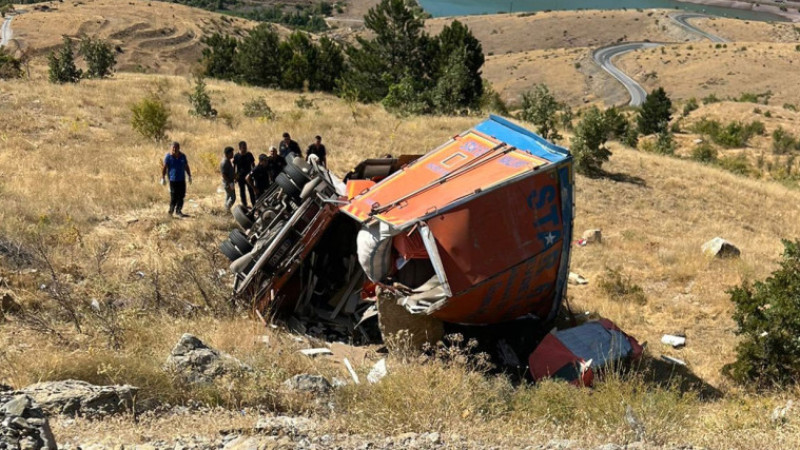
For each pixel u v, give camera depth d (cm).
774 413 787
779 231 2173
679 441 643
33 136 2147
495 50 19888
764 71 14338
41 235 1248
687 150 5091
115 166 1875
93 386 655
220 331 949
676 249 1667
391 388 712
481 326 1058
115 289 1077
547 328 1084
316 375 789
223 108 2967
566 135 3297
